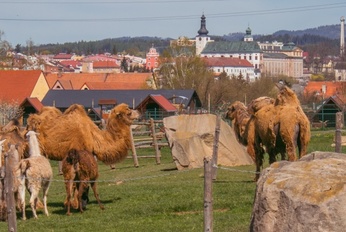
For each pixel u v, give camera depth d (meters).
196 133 30.56
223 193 20.94
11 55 136.50
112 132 22.53
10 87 88.50
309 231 10.85
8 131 22.30
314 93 96.44
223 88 91.44
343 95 90.38
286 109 22.05
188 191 21.73
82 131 22.31
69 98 79.56
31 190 18.62
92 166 19.56
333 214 10.78
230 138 30.81
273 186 11.43
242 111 24.92
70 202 19.36
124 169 33.19
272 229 11.27
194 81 100.81
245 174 25.73
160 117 67.94
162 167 32.34
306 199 11.00
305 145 21.89
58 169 33.72
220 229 15.97
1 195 18.22
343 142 35.53
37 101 73.19
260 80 98.00
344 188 10.96
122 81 114.81
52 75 115.00
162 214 18.64
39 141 22.22
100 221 18.00
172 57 117.00
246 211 18.42
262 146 23.69
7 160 14.75
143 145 37.19
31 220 18.34
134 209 19.25
